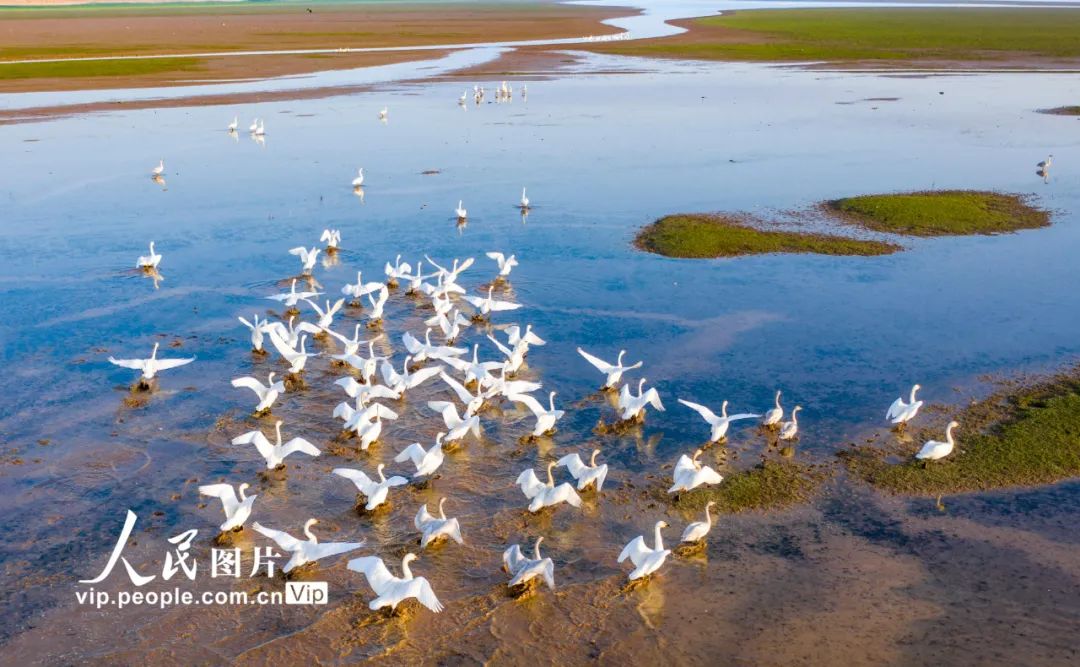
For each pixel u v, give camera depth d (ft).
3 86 297.33
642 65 360.48
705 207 148.56
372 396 79.97
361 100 274.77
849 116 237.45
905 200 148.77
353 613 56.54
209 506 67.62
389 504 67.92
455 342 100.01
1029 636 54.29
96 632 54.80
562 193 159.02
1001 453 73.26
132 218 145.59
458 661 52.65
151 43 454.40
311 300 111.45
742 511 66.80
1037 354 92.63
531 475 65.46
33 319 103.55
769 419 77.46
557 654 53.21
